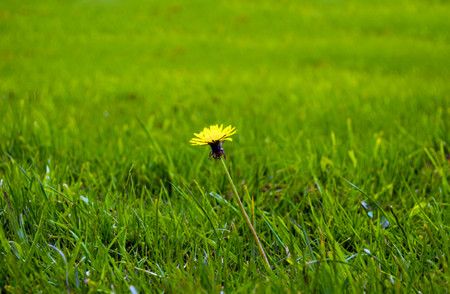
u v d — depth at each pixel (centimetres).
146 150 529
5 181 380
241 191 432
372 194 414
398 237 317
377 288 253
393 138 587
